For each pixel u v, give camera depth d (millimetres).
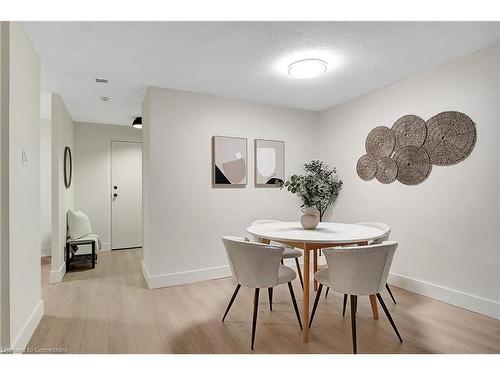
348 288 1906
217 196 3619
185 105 3434
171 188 3334
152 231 3219
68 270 3910
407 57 2623
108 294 3004
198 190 3496
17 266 1899
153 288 3186
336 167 4098
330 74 3002
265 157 3947
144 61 2656
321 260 4324
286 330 2219
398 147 3205
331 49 2459
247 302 2779
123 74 2947
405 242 3133
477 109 2510
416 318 2406
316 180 2715
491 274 2422
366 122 3615
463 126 2604
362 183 3676
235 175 3705
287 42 2334
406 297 2885
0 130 1767
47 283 3367
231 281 3459
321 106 4156
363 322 2342
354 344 1875
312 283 3293
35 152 2328
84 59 2600
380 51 2498
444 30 2172
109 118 4770
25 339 2000
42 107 4160
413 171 3039
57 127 3480
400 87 3184
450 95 2709
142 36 2227
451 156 2699
